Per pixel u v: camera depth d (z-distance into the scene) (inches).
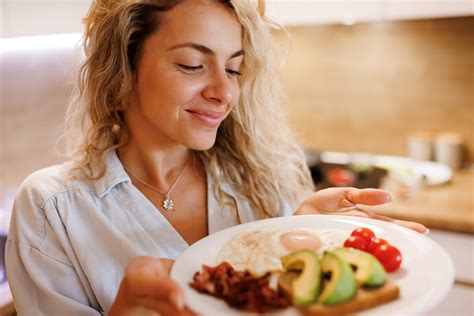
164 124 44.5
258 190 53.4
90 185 48.6
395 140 117.6
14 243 48.3
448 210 90.8
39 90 92.9
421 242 38.8
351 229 42.2
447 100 110.9
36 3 63.7
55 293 46.1
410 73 112.8
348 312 30.9
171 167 50.0
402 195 97.9
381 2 95.0
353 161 119.0
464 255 88.4
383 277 32.5
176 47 42.4
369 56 115.6
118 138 50.5
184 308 32.4
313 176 109.3
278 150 54.9
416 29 110.0
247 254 39.1
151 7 43.1
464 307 89.7
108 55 46.8
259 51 48.1
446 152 110.4
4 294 68.2
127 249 46.4
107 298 46.2
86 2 69.1
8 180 90.7
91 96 48.7
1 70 86.5
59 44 90.0
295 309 31.9
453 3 91.0
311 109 124.1
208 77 43.5
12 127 89.8
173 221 49.6
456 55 107.8
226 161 52.9
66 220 46.9
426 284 33.4
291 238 39.7
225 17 43.5
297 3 100.7
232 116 52.0
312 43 119.8
